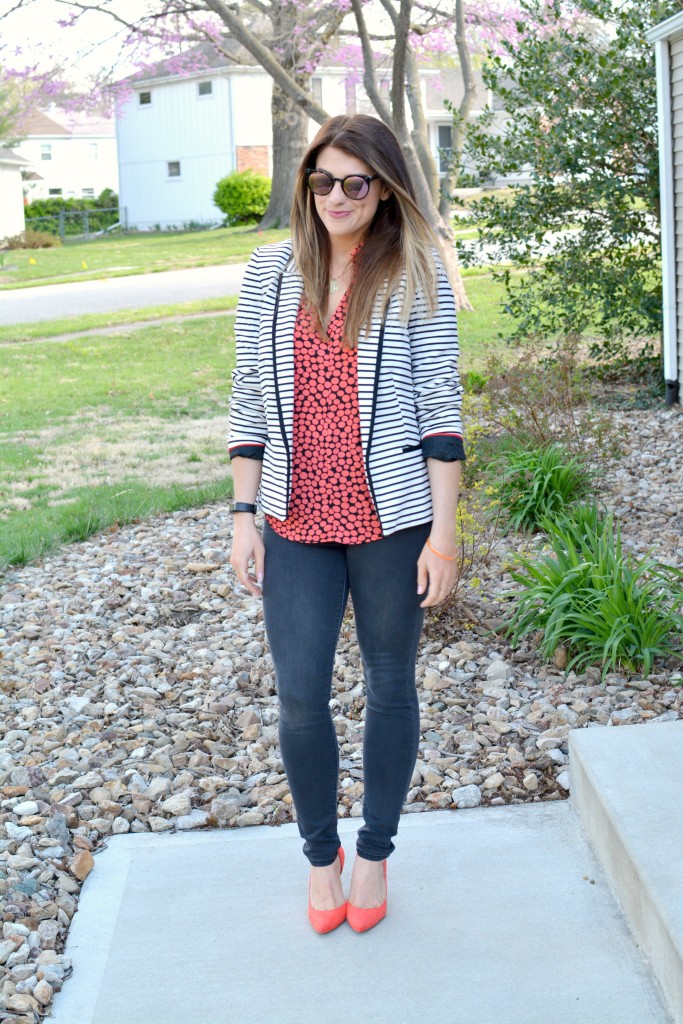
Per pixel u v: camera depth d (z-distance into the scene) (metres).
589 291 8.70
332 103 31.58
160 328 14.27
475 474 5.45
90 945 2.39
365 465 2.10
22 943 2.40
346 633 4.10
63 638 4.28
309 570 2.19
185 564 5.14
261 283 2.22
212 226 33.97
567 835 2.69
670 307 7.66
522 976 2.19
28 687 3.79
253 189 30.92
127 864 2.71
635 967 2.19
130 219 37.34
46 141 49.56
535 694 3.51
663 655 3.62
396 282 2.10
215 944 2.36
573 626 3.72
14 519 6.00
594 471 5.75
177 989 2.23
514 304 9.00
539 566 4.06
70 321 15.25
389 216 2.16
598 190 8.20
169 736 3.42
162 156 35.19
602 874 2.52
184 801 2.98
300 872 2.62
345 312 2.11
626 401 8.10
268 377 2.15
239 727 3.45
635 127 8.04
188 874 2.64
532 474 5.32
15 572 5.22
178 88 33.75
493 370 6.87
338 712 3.51
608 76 8.00
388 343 2.09
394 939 2.33
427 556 2.14
